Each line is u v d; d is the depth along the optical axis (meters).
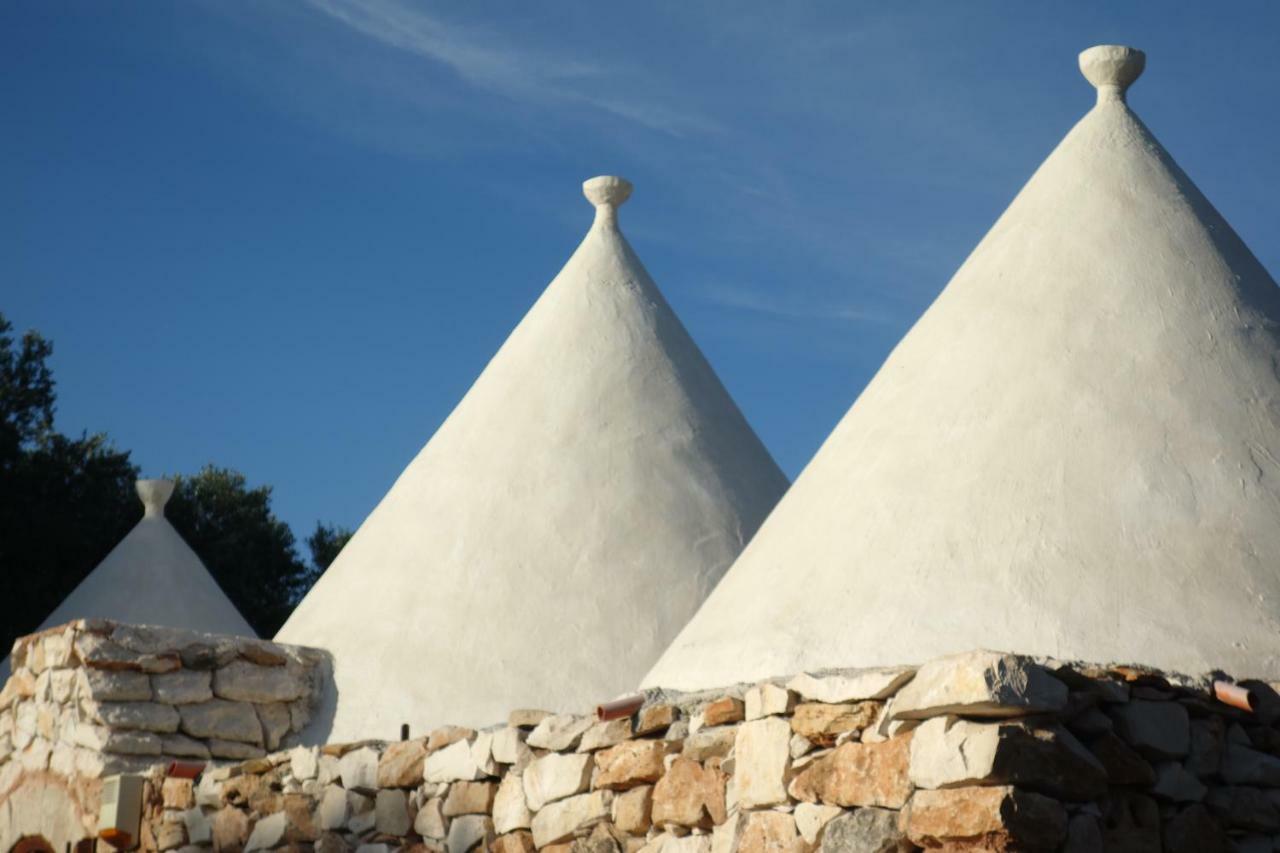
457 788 7.90
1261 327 7.79
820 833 5.86
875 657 7.00
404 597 10.54
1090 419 7.36
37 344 22.27
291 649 10.45
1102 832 5.51
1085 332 7.67
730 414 11.68
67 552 21.03
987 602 6.93
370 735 10.06
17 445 21.06
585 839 7.11
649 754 6.85
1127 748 5.72
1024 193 8.52
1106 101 8.68
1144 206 8.14
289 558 25.16
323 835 8.54
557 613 10.20
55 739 10.19
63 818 9.98
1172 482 7.11
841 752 5.84
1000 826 5.19
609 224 12.28
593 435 10.98
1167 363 7.51
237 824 9.03
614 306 11.72
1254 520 7.00
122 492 22.05
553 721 7.45
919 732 5.53
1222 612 6.71
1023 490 7.23
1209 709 6.06
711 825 6.51
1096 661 6.57
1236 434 7.29
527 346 11.55
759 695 6.31
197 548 23.52
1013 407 7.54
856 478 7.81
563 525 10.55
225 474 25.08
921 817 5.43
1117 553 6.93
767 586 7.77
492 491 10.78
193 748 9.95
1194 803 5.91
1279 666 6.57
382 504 11.49
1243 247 8.34
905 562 7.25
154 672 9.98
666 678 7.87
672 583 10.36
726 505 10.89
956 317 8.12
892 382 8.17
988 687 5.33
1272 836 6.05
